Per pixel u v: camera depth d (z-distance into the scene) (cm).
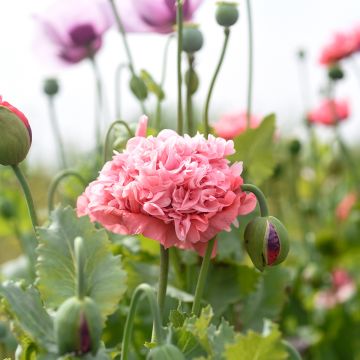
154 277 79
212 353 52
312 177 140
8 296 53
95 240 56
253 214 81
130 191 55
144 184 55
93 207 57
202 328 51
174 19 83
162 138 58
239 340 49
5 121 58
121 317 78
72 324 48
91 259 56
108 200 57
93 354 49
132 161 57
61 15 95
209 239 56
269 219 57
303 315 109
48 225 59
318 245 125
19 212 105
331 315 120
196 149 57
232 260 79
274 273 85
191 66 77
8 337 81
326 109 138
